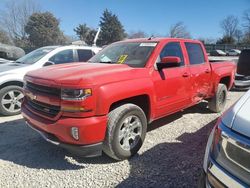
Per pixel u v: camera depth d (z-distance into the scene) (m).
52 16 55.38
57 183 3.30
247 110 1.93
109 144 3.54
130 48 4.77
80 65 4.25
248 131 1.75
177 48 4.94
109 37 67.44
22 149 4.26
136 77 3.89
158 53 4.43
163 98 4.40
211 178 1.94
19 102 6.25
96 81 3.35
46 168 3.66
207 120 5.88
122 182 3.33
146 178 3.41
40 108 3.73
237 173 1.76
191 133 5.04
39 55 7.00
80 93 3.23
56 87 3.38
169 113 4.74
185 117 6.06
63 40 57.56
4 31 48.19
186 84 4.95
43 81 3.57
